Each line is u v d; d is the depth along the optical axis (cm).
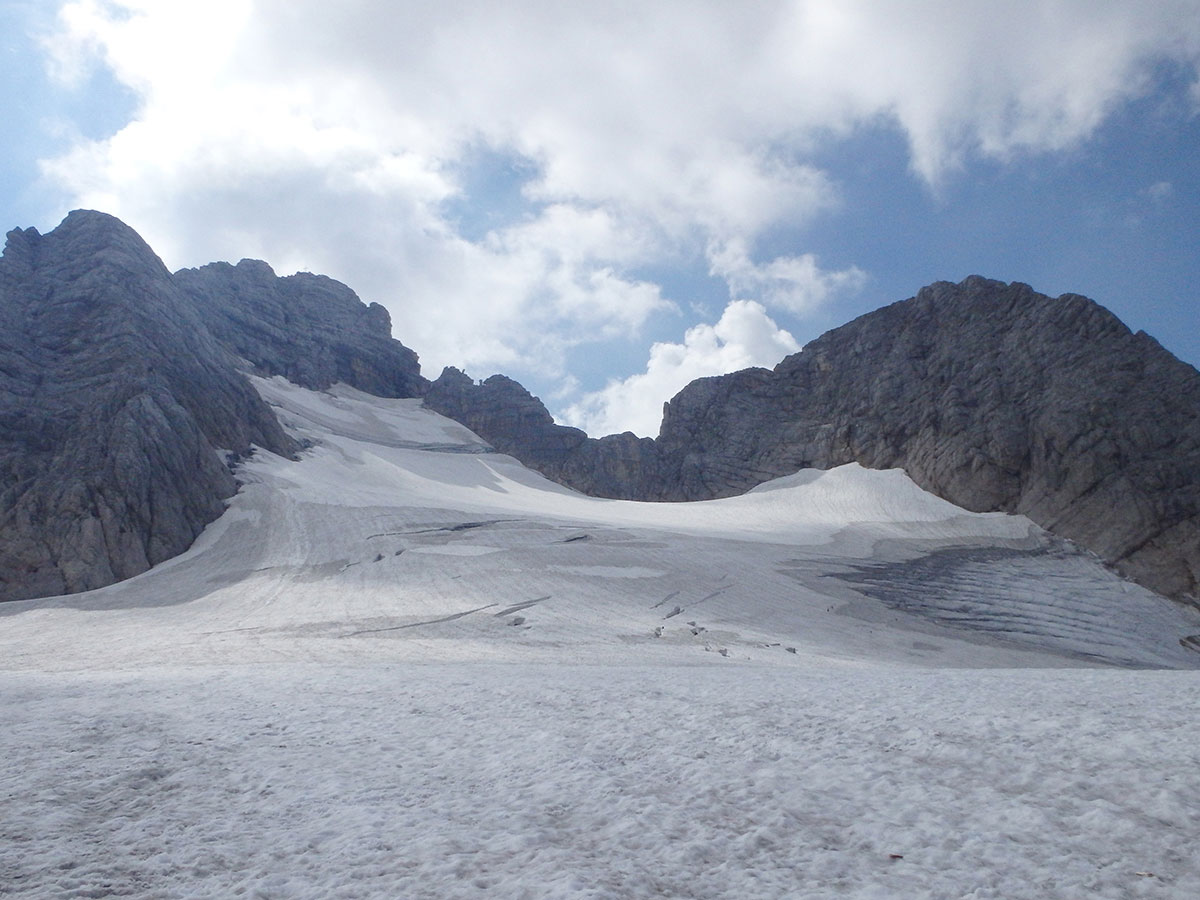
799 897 621
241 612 4088
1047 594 5794
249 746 1136
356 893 648
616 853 723
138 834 788
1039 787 858
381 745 1152
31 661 2888
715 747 1078
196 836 785
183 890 662
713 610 4603
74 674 2027
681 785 920
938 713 1226
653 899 624
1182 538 6488
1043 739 1022
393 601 4306
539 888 643
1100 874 648
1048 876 648
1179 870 651
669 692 1570
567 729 1225
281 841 770
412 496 7544
